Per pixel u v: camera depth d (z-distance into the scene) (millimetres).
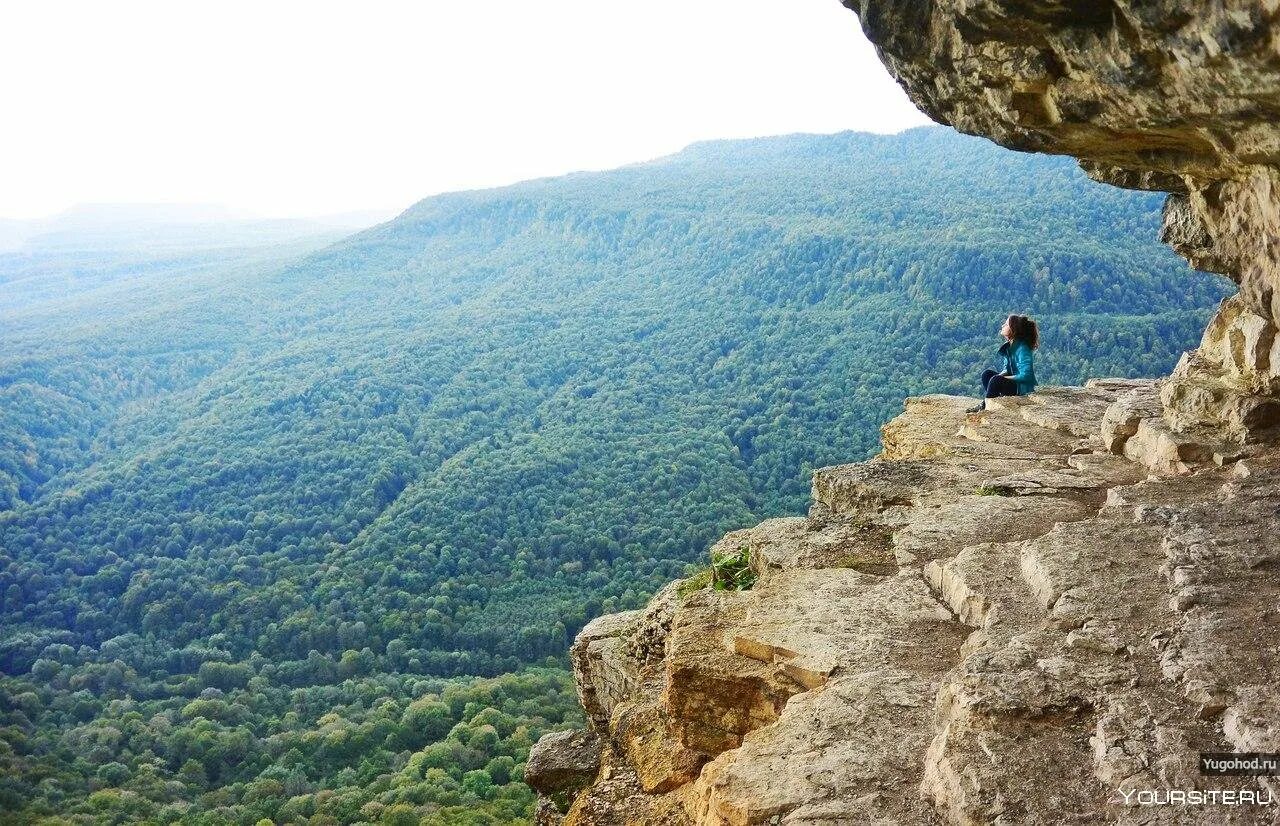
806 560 5840
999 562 4984
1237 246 6570
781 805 3418
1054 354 123562
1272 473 5410
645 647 7340
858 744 3707
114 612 98938
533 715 59531
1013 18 4301
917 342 153375
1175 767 2941
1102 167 7078
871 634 4664
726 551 7469
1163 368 117438
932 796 3254
